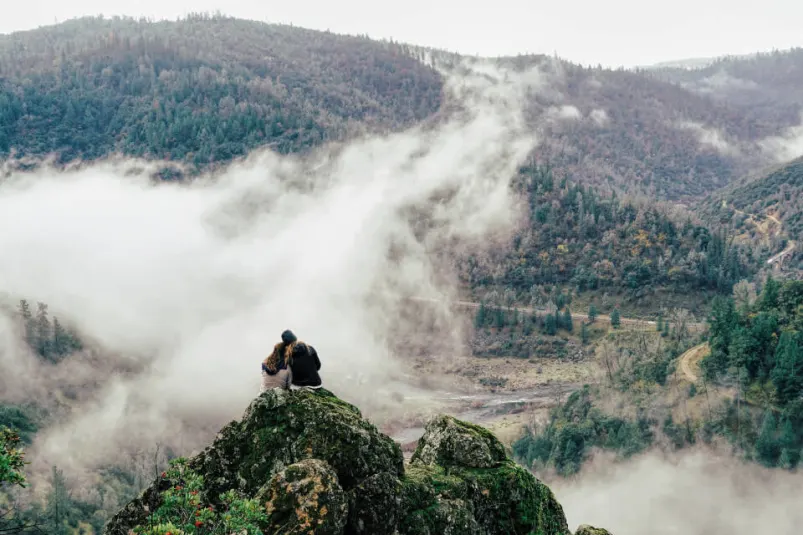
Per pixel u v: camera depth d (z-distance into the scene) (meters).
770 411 105.56
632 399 129.38
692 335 173.12
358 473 13.04
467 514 14.02
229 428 13.99
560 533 16.38
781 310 121.56
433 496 14.07
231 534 10.85
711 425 110.88
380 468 13.40
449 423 16.69
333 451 13.06
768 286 125.81
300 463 12.36
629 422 122.12
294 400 13.95
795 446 101.44
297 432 13.50
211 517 11.18
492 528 15.04
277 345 15.19
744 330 117.50
